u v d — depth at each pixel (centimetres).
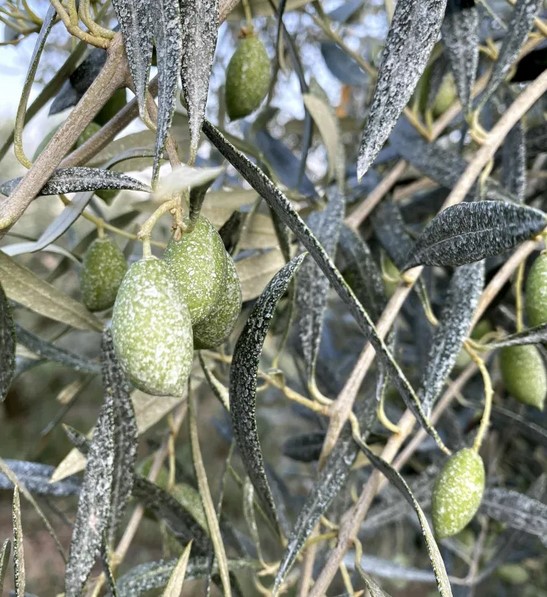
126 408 23
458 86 26
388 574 32
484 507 28
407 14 19
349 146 48
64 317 27
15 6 27
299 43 55
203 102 18
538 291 23
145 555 95
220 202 30
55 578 97
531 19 24
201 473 24
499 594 48
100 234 27
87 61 25
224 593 23
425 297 27
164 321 18
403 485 21
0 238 19
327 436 25
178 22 17
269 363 46
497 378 39
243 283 30
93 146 20
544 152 31
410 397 19
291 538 24
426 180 35
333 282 19
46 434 33
